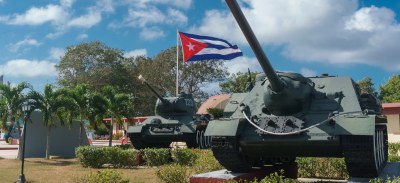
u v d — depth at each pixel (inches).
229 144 445.1
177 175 497.4
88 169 721.6
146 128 902.4
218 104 1950.1
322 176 614.9
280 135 426.9
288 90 430.3
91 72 2337.6
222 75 2402.8
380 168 448.5
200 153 736.3
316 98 455.5
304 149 438.0
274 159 546.9
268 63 398.3
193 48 905.5
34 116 974.4
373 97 480.4
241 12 337.4
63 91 920.3
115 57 2444.6
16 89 866.1
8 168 724.0
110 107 1204.5
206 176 445.7
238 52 904.3
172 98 923.4
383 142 489.1
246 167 470.9
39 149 981.2
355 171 417.4
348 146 400.8
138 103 2507.4
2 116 867.4
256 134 442.6
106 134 2412.6
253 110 471.5
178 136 876.0
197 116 920.9
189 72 2384.4
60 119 912.3
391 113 1400.1
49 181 562.9
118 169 722.2
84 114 1029.8
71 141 1030.4
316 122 425.4
